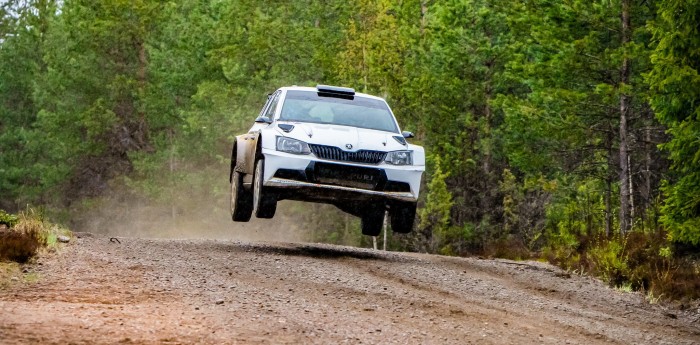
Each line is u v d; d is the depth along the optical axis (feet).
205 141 286.87
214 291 63.46
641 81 164.86
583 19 168.76
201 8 315.58
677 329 72.49
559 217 187.01
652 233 111.14
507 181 219.00
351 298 66.39
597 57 168.04
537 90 181.88
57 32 346.95
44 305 53.93
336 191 86.74
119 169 334.44
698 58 105.81
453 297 73.05
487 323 62.13
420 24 263.70
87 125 321.73
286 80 259.60
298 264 81.76
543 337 59.36
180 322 51.03
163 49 305.73
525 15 179.73
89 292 60.03
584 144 186.19
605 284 96.12
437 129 236.02
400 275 82.02
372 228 99.81
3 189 384.27
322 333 51.78
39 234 81.71
